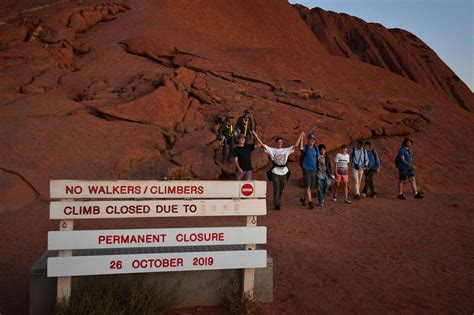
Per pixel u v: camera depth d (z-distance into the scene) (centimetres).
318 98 2142
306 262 610
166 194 429
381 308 450
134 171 1285
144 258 415
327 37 7588
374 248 695
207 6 4069
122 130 1484
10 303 454
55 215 402
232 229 439
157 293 415
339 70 2997
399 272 572
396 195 1284
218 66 2345
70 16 2889
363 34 7838
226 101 1862
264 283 455
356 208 1047
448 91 7519
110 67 2209
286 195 1208
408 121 2058
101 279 414
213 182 439
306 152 1034
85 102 1659
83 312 378
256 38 4091
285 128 1689
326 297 478
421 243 730
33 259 610
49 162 1237
